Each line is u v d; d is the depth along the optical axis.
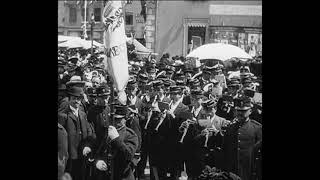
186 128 7.40
